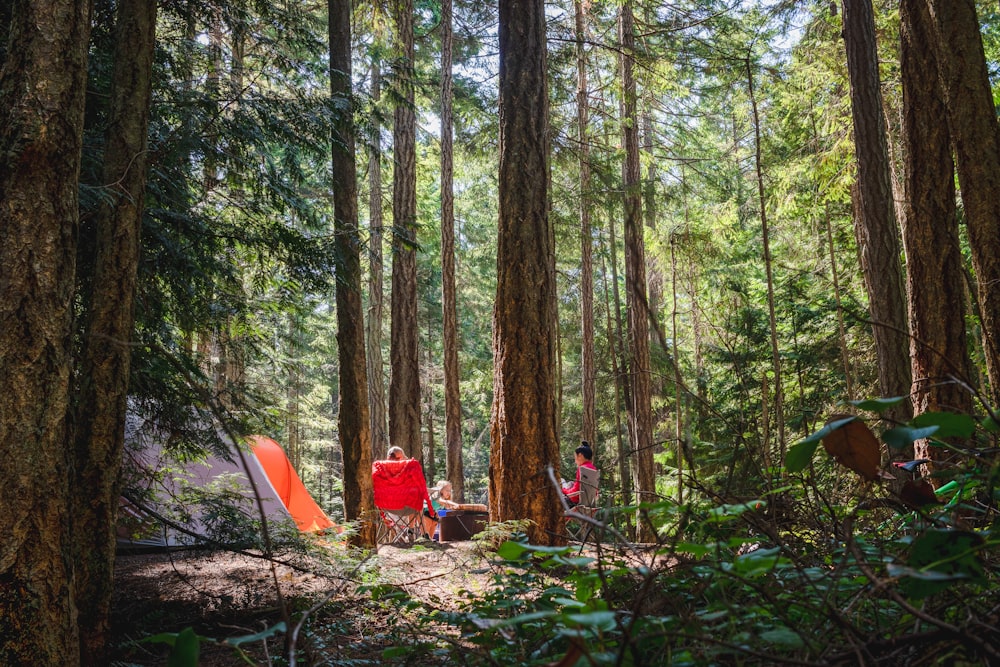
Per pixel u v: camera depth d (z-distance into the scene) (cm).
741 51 1186
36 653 265
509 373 642
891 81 1170
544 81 697
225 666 346
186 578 529
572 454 1912
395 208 1416
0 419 271
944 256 598
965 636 103
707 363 1267
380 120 761
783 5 1218
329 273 701
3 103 291
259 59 746
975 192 483
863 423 147
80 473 367
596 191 1291
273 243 677
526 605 210
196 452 596
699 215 1473
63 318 291
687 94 1409
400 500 877
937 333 589
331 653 324
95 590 360
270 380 1043
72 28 300
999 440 166
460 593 284
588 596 166
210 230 640
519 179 673
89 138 540
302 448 2170
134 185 404
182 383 559
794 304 1136
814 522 191
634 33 1473
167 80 630
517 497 617
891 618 148
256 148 663
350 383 823
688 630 133
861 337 1181
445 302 1590
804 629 138
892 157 1223
